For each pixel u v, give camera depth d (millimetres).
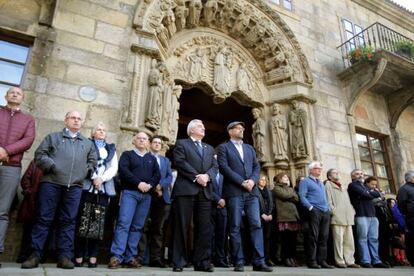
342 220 6117
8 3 5824
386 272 4656
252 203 4250
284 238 5844
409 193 6363
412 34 13328
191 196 3826
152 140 5648
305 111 8523
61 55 5816
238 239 3961
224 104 10172
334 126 9164
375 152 10422
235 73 8875
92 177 4207
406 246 7254
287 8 10102
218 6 8484
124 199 4316
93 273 2775
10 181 3613
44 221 3586
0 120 3773
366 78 9477
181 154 4008
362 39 11375
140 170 4457
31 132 3873
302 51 9273
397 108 10969
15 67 5637
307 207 5652
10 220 4648
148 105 6168
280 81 9055
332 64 10156
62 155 3832
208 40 8719
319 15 10719
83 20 6230
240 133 4551
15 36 5746
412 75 10188
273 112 8758
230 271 3766
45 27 5891
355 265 5969
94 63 6039
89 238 4113
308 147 8148
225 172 4180
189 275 3008
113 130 5793
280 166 8133
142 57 6531
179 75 7945
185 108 10656
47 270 2947
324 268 5387
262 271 3924
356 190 6426
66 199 3748
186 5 7980
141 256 4699
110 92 5996
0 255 4465
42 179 3785
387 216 6996
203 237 3750
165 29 7355
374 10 12555
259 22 8891
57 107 5484
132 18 6762
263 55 9195
